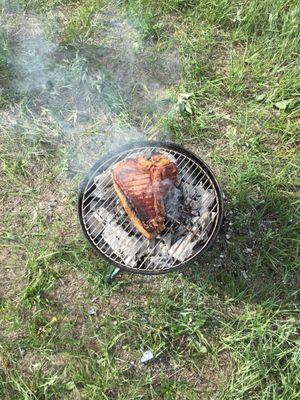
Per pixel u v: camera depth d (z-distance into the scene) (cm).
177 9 123
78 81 113
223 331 92
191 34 121
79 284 95
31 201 101
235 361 90
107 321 92
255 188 104
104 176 91
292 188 104
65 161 104
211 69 117
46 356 89
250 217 101
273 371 88
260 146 108
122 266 83
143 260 88
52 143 106
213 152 107
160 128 109
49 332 91
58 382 87
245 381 87
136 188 83
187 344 91
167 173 85
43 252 96
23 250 97
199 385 89
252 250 99
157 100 113
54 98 111
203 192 91
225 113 112
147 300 94
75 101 111
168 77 116
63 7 123
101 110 111
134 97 113
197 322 92
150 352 90
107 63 117
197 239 88
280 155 107
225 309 94
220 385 88
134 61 117
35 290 93
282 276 97
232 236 100
